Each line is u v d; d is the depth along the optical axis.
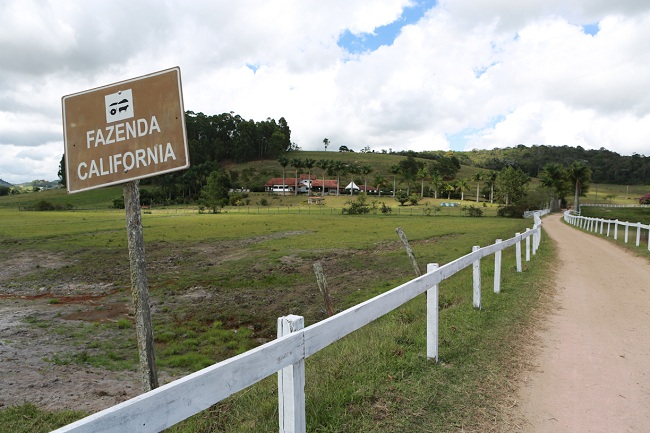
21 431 5.47
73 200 126.56
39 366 8.99
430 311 5.28
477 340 6.14
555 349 5.91
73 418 5.92
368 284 18.14
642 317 7.70
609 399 4.38
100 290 18.17
